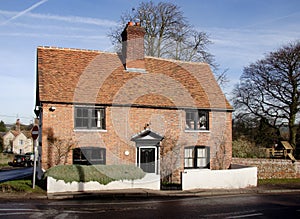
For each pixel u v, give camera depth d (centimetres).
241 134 3541
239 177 1812
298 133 3419
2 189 1509
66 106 1828
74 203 1264
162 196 1503
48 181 1462
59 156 1783
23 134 8156
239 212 1140
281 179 2216
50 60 2056
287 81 3228
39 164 1962
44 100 1770
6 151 8062
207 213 1110
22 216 1001
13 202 1262
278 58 3241
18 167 4244
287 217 1078
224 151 2197
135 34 2253
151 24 3166
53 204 1228
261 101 3466
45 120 1781
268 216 1088
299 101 3198
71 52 2177
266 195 1602
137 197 1459
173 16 3195
